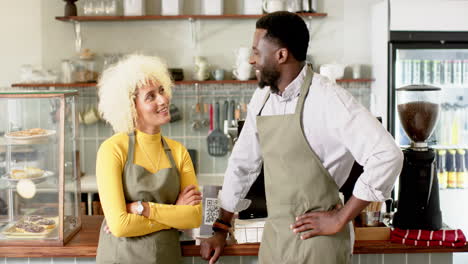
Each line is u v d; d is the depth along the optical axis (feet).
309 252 6.08
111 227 6.14
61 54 15.49
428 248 7.09
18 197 6.98
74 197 7.45
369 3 15.53
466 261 14.40
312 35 15.64
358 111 5.78
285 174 6.18
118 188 6.19
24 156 6.93
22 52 15.48
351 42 15.65
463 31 13.93
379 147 5.65
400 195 7.50
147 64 6.37
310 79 6.10
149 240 6.34
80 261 7.13
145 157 6.43
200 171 15.85
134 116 6.39
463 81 14.05
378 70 14.82
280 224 6.27
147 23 15.49
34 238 7.00
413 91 7.52
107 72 6.51
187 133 15.76
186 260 7.18
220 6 14.73
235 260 7.21
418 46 13.87
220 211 7.07
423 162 7.31
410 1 13.83
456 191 14.42
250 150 6.77
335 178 6.18
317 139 6.03
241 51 14.71
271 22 5.96
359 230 7.27
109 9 14.62
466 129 14.38
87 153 15.71
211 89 15.62
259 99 6.61
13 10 15.39
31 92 6.85
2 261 7.11
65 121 6.95
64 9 15.03
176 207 6.36
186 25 15.52
